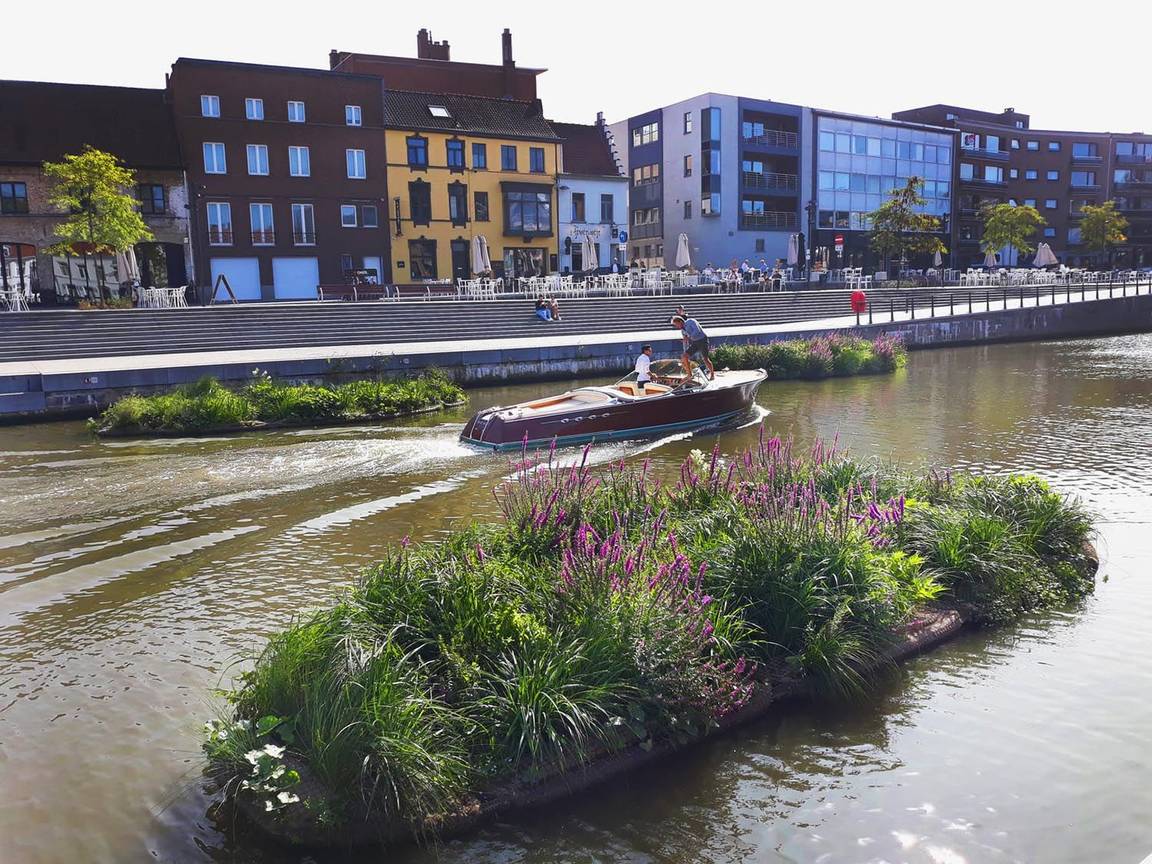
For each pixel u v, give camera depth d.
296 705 4.42
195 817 4.22
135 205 32.62
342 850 3.95
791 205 58.72
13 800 4.36
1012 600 6.62
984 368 26.03
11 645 6.29
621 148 63.84
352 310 26.97
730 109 54.97
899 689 5.45
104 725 5.12
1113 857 3.86
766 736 4.91
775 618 5.69
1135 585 7.19
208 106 38.12
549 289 36.84
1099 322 40.44
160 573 7.82
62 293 35.72
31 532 9.05
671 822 4.14
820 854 3.89
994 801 4.28
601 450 13.59
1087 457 12.58
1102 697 5.31
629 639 4.88
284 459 12.61
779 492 7.01
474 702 4.52
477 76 50.84
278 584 7.53
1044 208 77.31
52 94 36.50
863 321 33.88
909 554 6.91
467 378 22.53
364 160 41.81
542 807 4.27
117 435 15.23
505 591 5.29
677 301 33.72
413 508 9.98
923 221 54.59
